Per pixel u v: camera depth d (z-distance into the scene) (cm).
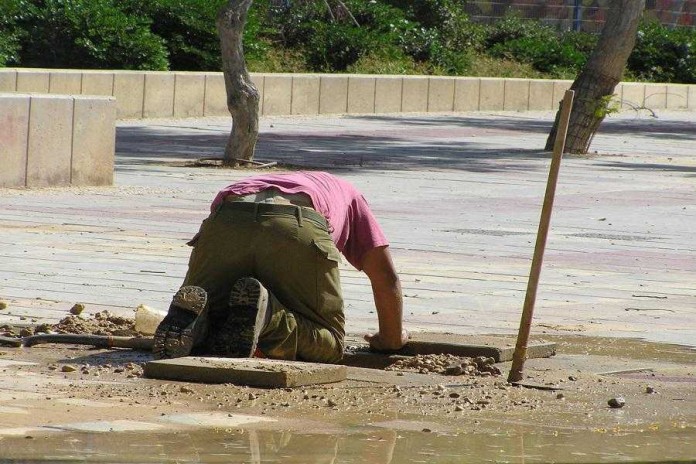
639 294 2602
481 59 10744
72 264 2675
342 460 1213
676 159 6506
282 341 1708
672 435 1380
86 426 1322
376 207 4031
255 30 8912
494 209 4097
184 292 1670
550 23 11844
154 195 4131
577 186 4969
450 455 1248
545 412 1491
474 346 1859
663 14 12756
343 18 9881
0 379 1564
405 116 8962
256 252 1727
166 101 7744
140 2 8319
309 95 8594
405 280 2659
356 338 1997
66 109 4216
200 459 1196
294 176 1809
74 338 1834
